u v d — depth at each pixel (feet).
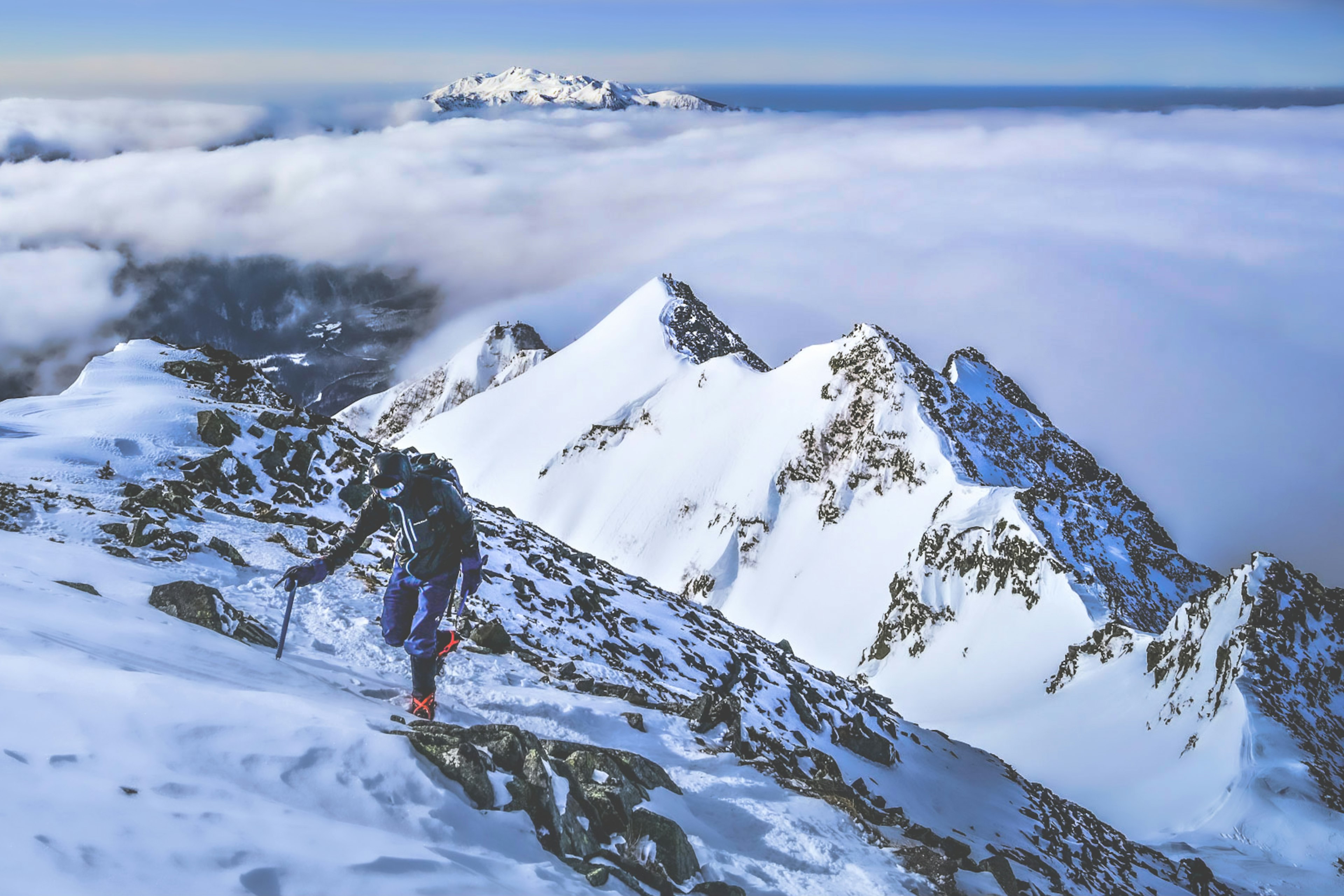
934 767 63.67
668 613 68.18
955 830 46.24
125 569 32.86
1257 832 139.54
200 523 46.93
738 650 64.95
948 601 316.40
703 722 34.76
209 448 64.03
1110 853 62.59
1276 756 156.87
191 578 34.76
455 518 24.00
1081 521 318.45
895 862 24.57
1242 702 172.76
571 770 19.77
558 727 28.45
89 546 36.58
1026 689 253.65
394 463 23.49
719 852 21.26
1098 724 212.64
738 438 488.02
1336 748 164.96
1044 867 44.06
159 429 64.13
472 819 15.84
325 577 24.88
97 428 62.08
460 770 16.87
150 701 15.10
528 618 49.21
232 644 25.34
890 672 314.55
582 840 17.80
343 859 12.17
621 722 30.76
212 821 11.90
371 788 15.16
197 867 10.73
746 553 437.58
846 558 400.47
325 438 70.49
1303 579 203.31
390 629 24.27
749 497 449.89
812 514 430.20
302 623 32.94
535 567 61.00
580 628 52.80
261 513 54.54
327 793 14.57
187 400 72.64
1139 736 196.85
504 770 18.13
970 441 426.51
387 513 23.94
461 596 24.84
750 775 29.09
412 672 27.76
